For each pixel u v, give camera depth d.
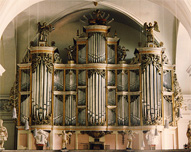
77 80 25.75
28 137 24.95
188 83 27.36
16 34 26.62
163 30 26.77
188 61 27.11
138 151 23.52
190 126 24.08
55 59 25.83
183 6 21.17
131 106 25.41
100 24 26.22
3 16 20.30
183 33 26.36
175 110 25.47
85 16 27.48
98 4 26.03
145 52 25.66
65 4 26.16
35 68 25.50
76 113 25.41
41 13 26.38
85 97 25.53
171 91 25.62
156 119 24.92
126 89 25.64
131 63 25.81
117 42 26.09
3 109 26.52
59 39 27.72
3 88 26.77
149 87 25.28
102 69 25.72
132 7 26.28
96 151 23.45
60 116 25.38
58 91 25.56
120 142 25.25
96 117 25.17
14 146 26.31
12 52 26.73
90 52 25.84
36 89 25.30
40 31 25.86
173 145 25.33
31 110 25.14
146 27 25.84
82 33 26.19
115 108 25.45
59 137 25.22
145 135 25.08
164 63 25.89
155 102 25.14
